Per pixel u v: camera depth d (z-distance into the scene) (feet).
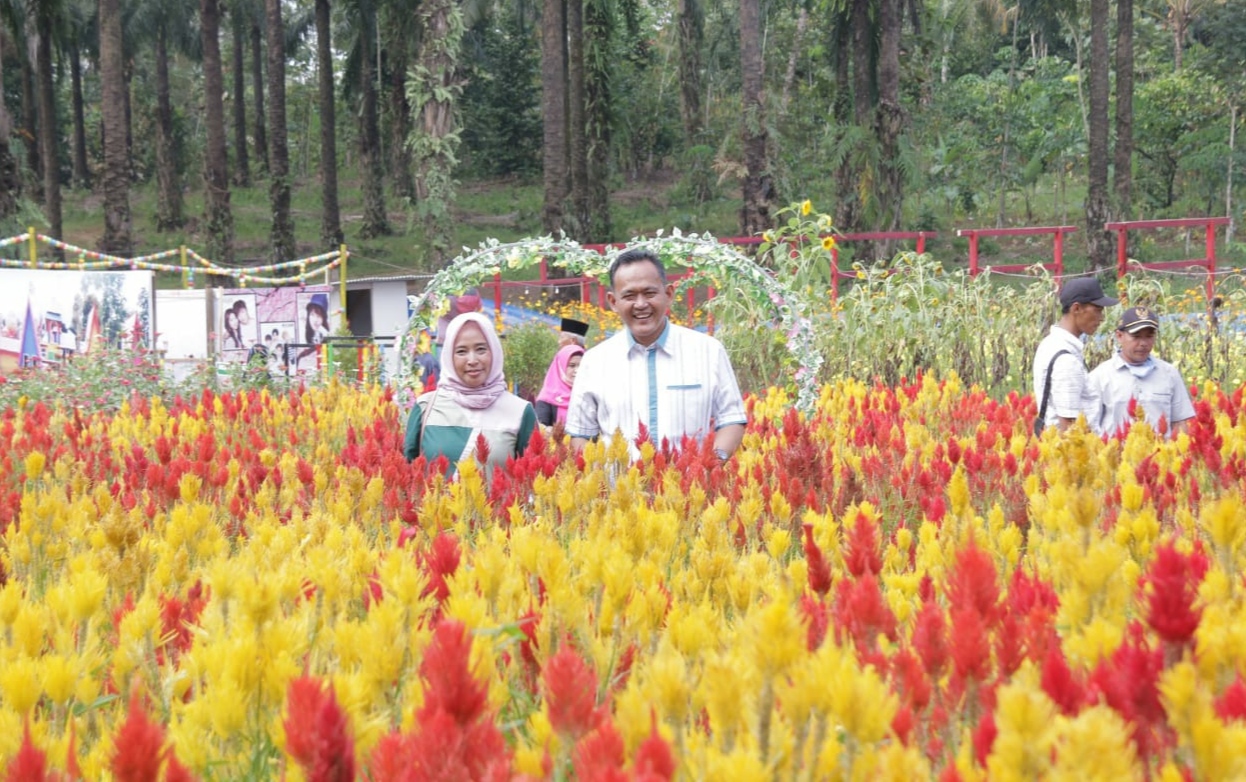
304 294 53.98
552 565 6.36
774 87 127.95
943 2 130.82
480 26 162.91
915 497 11.62
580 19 95.86
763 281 24.17
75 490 12.34
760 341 32.40
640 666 5.69
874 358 36.32
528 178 178.19
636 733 4.13
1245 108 119.44
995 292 41.86
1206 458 11.78
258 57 175.32
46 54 101.09
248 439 23.12
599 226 107.65
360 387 41.88
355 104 138.92
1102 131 81.46
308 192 175.22
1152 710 4.28
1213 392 22.00
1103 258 81.92
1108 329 37.17
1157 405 19.43
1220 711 4.21
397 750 3.96
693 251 24.38
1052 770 3.50
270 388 43.91
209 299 50.85
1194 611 4.59
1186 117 122.11
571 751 4.19
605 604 6.07
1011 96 125.90
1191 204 124.67
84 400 35.68
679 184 157.48
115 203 82.28
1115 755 3.45
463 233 146.92
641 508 8.87
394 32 117.91
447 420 15.40
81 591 6.09
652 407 15.03
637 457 14.90
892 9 71.82
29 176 97.55
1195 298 40.24
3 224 67.21
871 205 71.56
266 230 146.41
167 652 6.41
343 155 198.49
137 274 47.98
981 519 9.04
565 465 11.71
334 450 23.12
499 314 55.42
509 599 6.29
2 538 9.55
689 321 52.31
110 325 47.62
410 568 5.90
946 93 127.54
